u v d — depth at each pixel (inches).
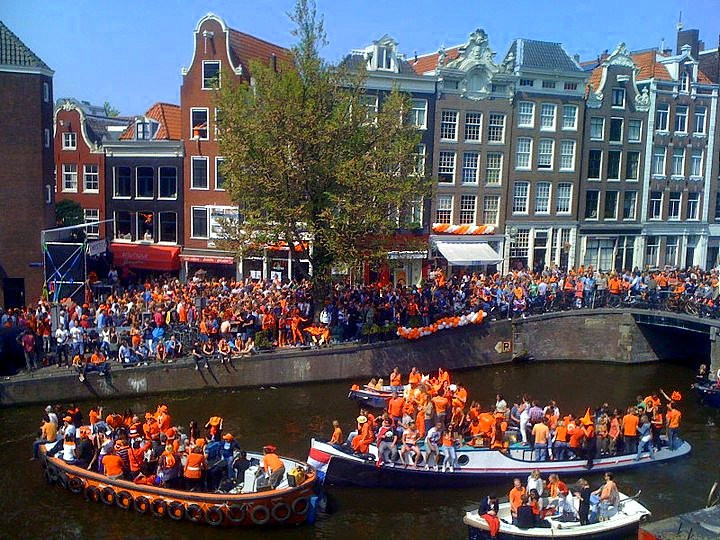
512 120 1844.2
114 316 1193.4
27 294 1519.4
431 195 1342.3
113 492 796.6
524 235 1910.7
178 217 1754.4
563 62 1902.1
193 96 1695.4
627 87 1973.4
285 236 1232.2
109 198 1811.0
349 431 1036.5
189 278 1749.5
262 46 1852.9
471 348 1427.2
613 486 768.9
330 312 1293.1
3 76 1461.6
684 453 987.9
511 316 1485.0
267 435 1018.7
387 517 813.2
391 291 1393.9
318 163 1205.7
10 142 1478.8
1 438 972.6
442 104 1770.4
